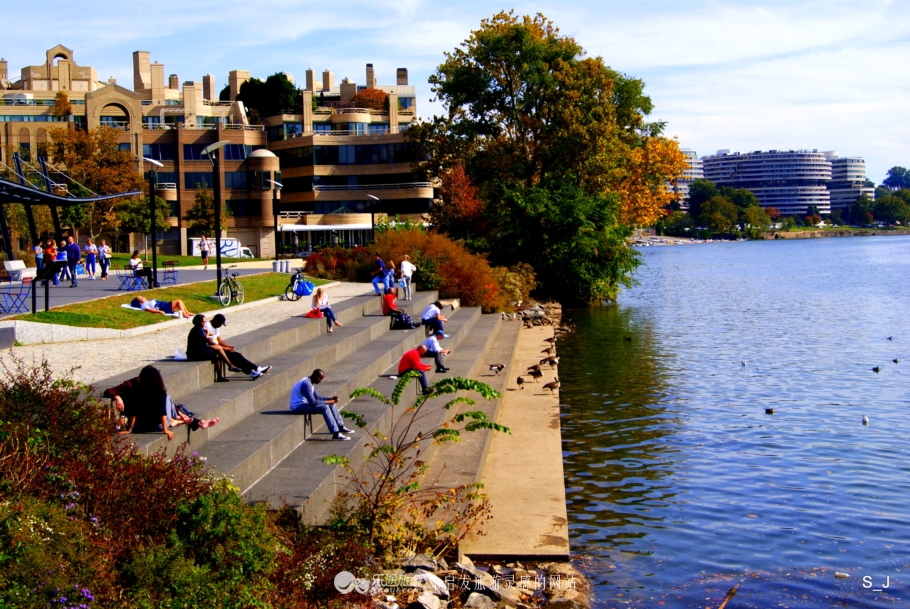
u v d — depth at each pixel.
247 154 97.38
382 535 13.77
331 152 99.50
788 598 14.19
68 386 12.70
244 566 10.76
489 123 72.31
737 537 16.83
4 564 8.96
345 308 33.19
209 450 15.31
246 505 12.23
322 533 13.14
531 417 26.11
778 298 72.50
